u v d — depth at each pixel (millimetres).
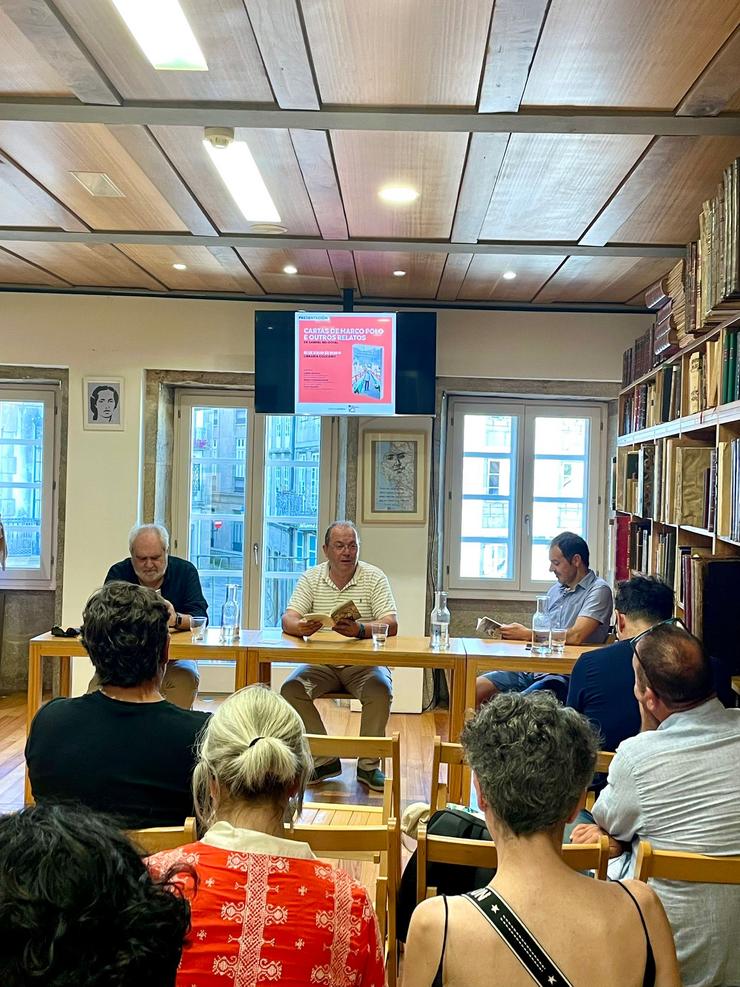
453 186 3467
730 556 3400
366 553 5910
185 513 6191
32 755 1862
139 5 2146
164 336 5754
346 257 4688
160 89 2637
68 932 496
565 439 6297
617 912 1155
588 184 3387
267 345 5312
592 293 5438
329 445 5988
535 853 1194
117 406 5754
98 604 1926
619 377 5762
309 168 3268
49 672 6090
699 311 3396
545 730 1229
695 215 3764
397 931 2061
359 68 2447
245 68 2479
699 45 2285
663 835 1714
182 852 1267
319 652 3676
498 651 3699
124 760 1820
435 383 5438
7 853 532
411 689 5859
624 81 2506
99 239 4430
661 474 4215
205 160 3244
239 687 3719
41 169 3414
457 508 6285
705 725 1789
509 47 2273
